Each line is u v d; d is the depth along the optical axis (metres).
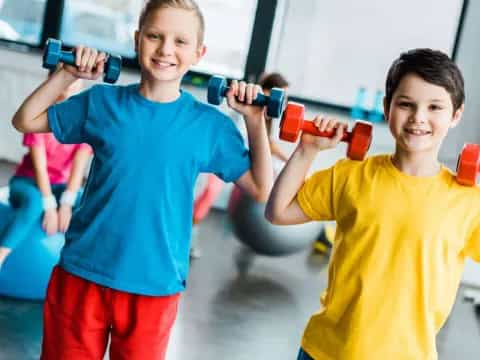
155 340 1.53
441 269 1.35
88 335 1.51
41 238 2.62
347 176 1.43
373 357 1.32
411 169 1.39
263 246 3.66
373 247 1.36
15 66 4.85
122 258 1.48
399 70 1.37
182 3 1.49
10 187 2.71
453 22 4.75
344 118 4.90
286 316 3.02
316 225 3.73
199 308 2.91
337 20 4.86
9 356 2.21
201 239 4.08
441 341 3.03
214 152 1.54
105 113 1.52
